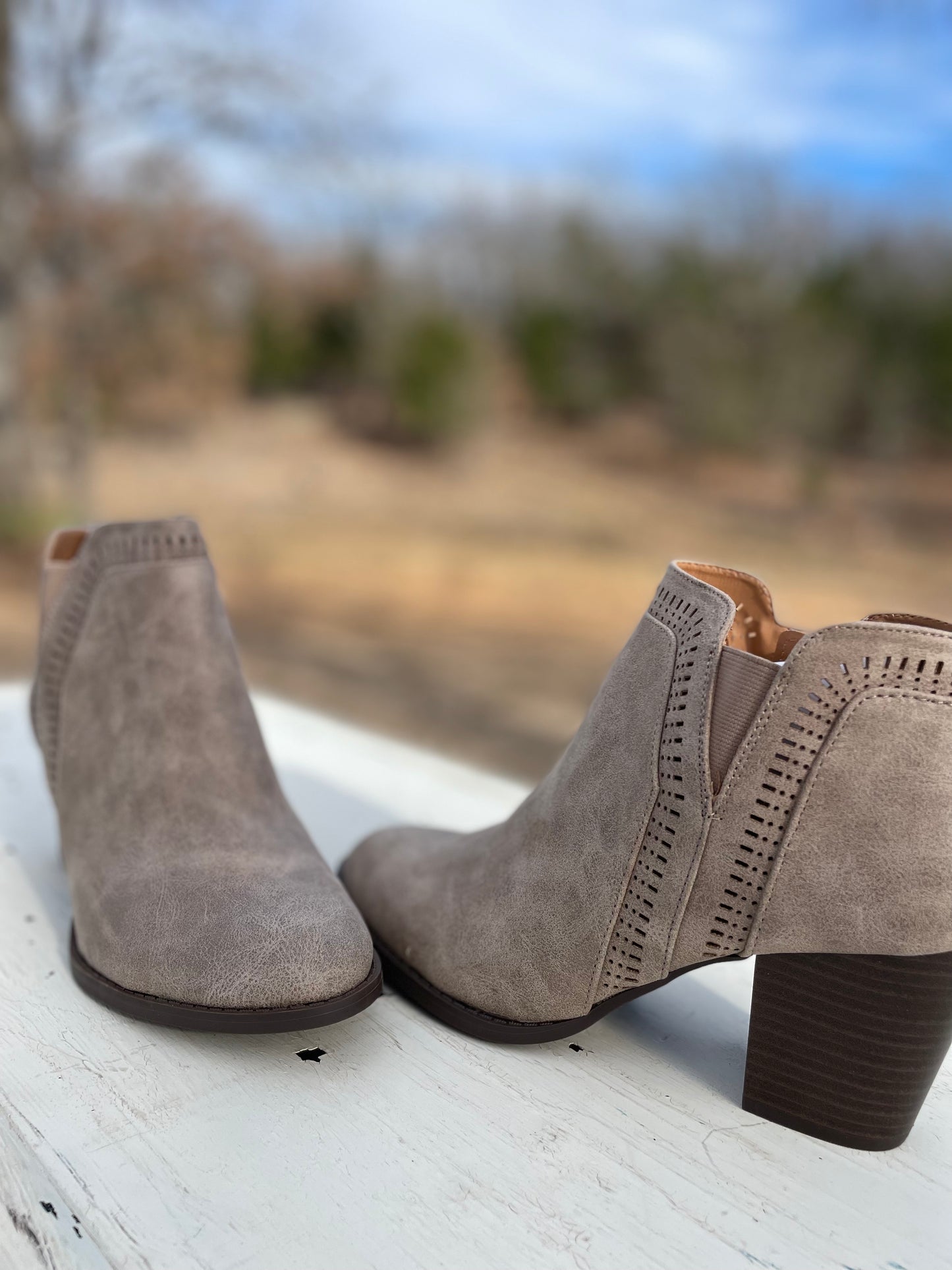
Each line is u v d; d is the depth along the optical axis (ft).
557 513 18.52
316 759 2.65
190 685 1.59
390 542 16.02
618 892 1.27
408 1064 1.32
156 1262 0.99
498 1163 1.15
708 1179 1.15
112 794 1.54
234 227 15.28
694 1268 1.02
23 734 2.68
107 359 15.40
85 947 1.43
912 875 1.14
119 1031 1.34
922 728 1.14
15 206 12.69
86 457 14.64
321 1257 1.00
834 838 1.16
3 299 13.24
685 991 1.59
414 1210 1.07
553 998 1.32
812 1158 1.20
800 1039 1.22
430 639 10.78
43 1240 1.08
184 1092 1.23
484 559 15.03
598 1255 1.03
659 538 16.47
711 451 22.86
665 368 23.99
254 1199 1.07
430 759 2.69
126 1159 1.11
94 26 12.09
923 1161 1.21
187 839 1.47
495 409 24.86
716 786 1.21
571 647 10.55
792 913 1.19
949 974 1.15
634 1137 1.21
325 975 1.25
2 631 9.09
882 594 12.87
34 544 12.92
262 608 12.00
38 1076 1.24
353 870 1.68
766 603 1.46
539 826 1.36
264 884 1.39
